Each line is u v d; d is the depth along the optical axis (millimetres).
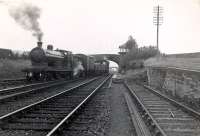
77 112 14586
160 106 18078
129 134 10727
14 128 10914
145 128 11320
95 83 40438
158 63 43281
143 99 22016
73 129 11117
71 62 47188
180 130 11219
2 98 18062
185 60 38969
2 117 11656
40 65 36406
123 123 12711
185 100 20219
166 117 14211
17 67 49125
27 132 10438
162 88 29781
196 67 23625
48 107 16375
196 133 10758
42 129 10758
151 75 37688
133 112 15156
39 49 36406
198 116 13508
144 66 55062
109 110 16219
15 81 33938
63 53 44719
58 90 27156
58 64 41219
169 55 54562
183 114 15016
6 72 43344
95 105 18078
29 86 27562
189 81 19266
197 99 17469
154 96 24359
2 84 28969
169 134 10594
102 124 12375
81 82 41969
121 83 43000
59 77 42844
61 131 10516
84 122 12570
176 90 23172
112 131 11180
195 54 44219
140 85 39406
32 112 14555
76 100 19812
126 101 20031
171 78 25344
